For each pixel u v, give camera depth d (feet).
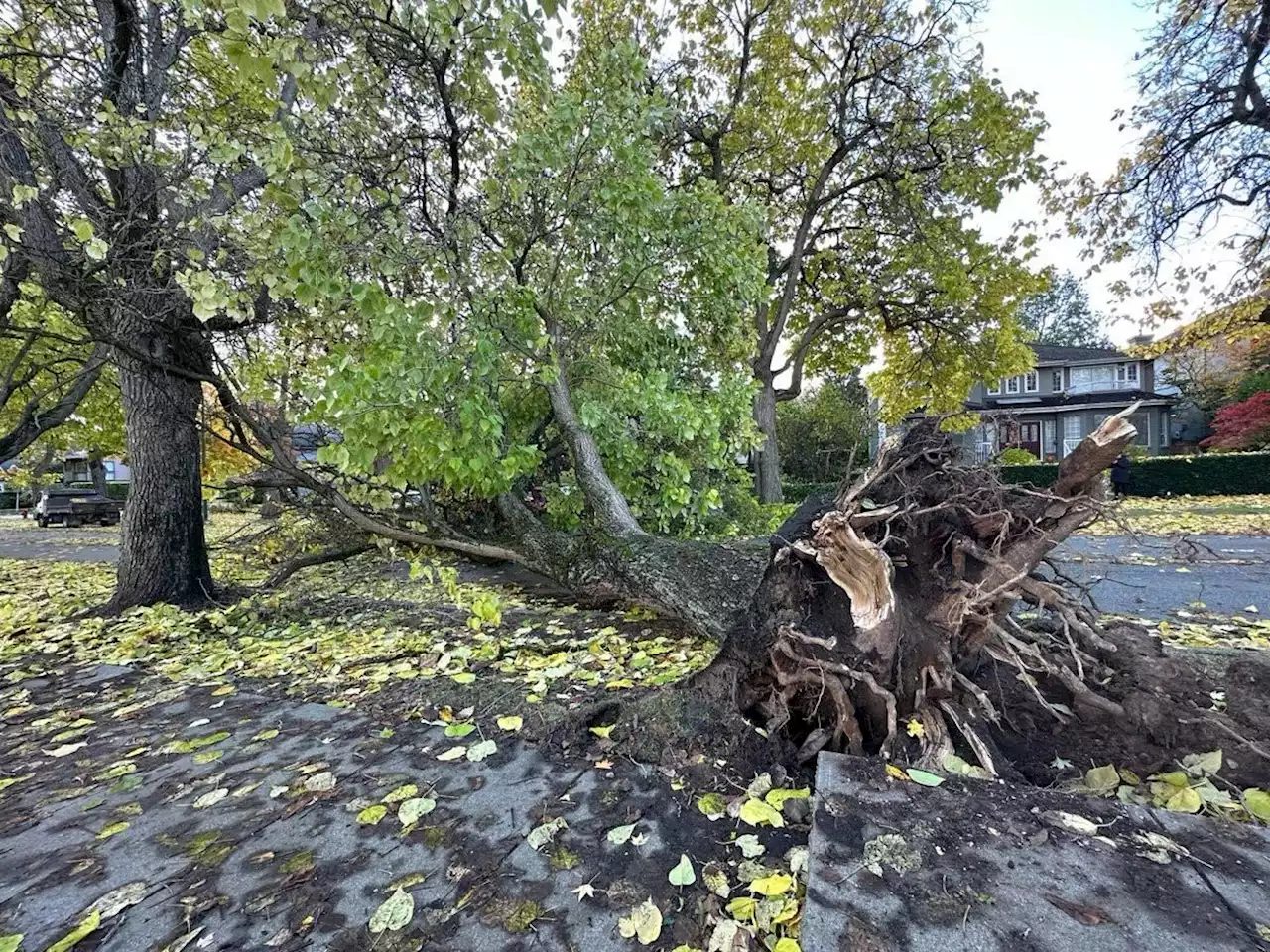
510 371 14.15
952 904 3.48
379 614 14.70
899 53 31.24
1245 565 17.06
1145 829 4.21
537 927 4.20
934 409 39.88
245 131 11.05
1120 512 6.48
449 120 11.43
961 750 5.66
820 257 38.58
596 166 12.85
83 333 16.61
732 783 5.93
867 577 5.74
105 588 19.61
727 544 11.14
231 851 5.23
